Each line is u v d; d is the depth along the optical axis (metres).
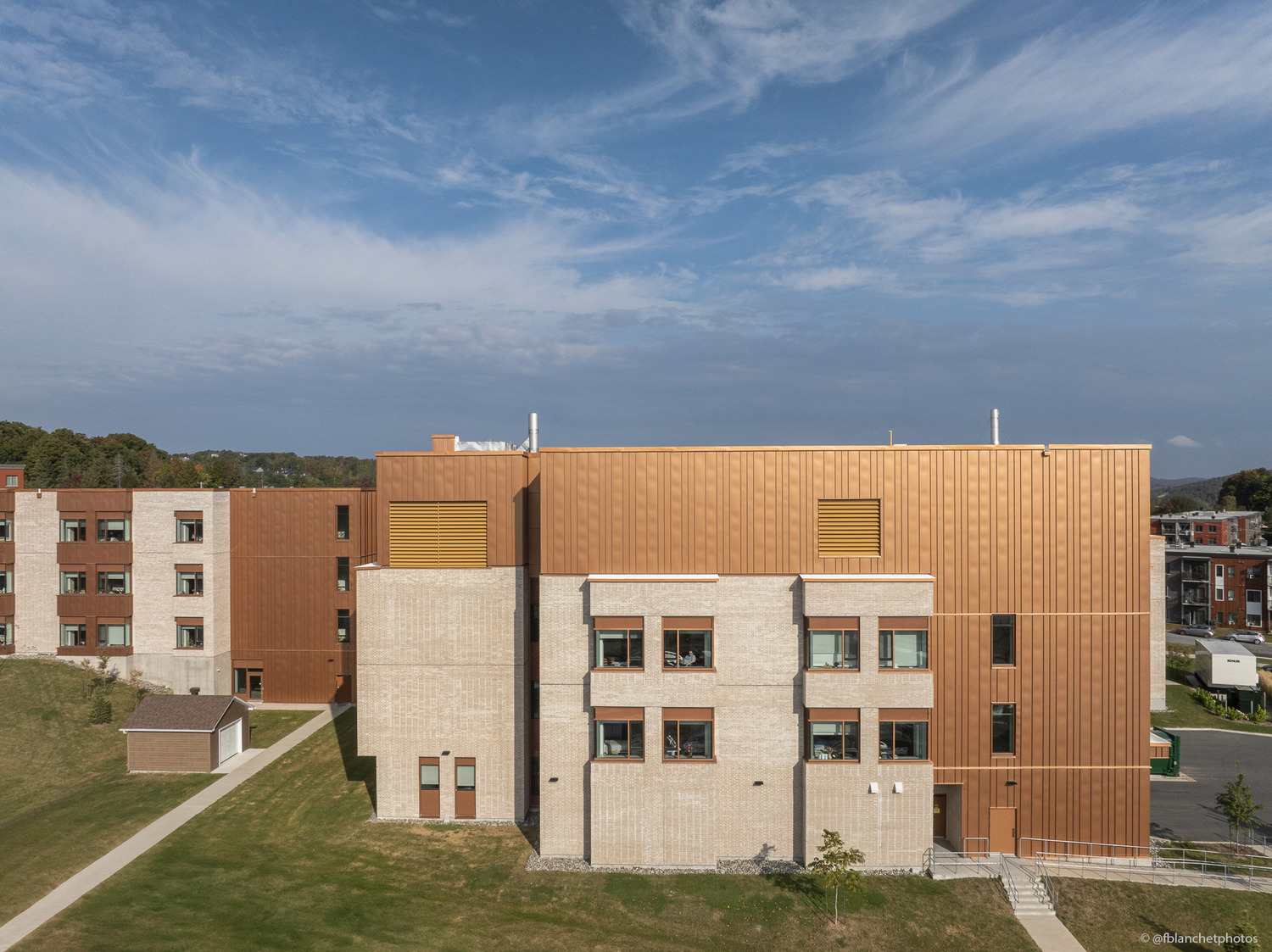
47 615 46.16
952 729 26.92
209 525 44.81
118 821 29.38
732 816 26.83
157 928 21.58
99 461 130.12
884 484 26.86
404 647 29.84
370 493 45.69
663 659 26.50
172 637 44.94
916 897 24.58
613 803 26.44
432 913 23.33
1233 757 40.62
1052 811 26.95
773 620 26.83
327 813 30.42
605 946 21.91
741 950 22.19
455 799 29.83
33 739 37.56
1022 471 26.92
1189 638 74.56
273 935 21.55
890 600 26.06
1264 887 25.61
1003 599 26.89
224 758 35.97
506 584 29.58
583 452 27.20
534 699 30.72
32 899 23.06
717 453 27.03
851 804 26.11
